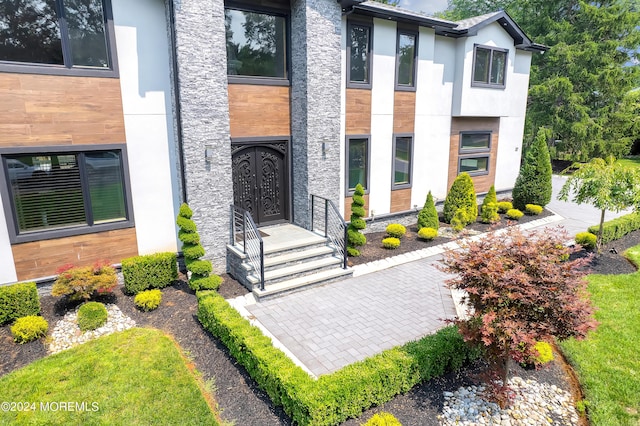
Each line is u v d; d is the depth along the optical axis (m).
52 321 6.88
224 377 5.57
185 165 8.29
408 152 13.02
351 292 8.45
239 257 8.56
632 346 6.25
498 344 4.59
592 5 25.86
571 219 14.73
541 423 4.73
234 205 9.41
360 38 11.08
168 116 8.59
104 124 7.91
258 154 10.13
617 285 8.59
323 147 10.13
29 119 7.19
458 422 4.69
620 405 4.98
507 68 14.51
